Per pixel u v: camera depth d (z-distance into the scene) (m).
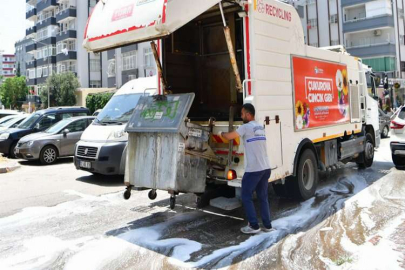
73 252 4.79
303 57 6.56
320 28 38.06
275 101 5.72
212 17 6.64
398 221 5.57
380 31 35.16
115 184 9.02
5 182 9.70
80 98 45.75
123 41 5.06
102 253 4.73
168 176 5.12
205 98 7.17
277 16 5.88
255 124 5.14
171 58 6.68
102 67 49.97
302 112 6.44
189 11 4.80
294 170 6.19
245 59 5.36
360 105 9.18
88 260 4.53
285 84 6.00
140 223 5.91
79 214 6.50
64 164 12.74
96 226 5.82
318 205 6.55
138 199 7.48
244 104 5.14
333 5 37.06
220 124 5.63
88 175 10.38
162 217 6.21
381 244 4.70
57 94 45.50
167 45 6.62
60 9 53.34
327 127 7.36
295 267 4.16
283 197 7.16
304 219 5.80
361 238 4.95
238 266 4.23
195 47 7.13
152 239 5.17
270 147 5.57
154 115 5.42
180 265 4.31
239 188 5.80
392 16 34.50
